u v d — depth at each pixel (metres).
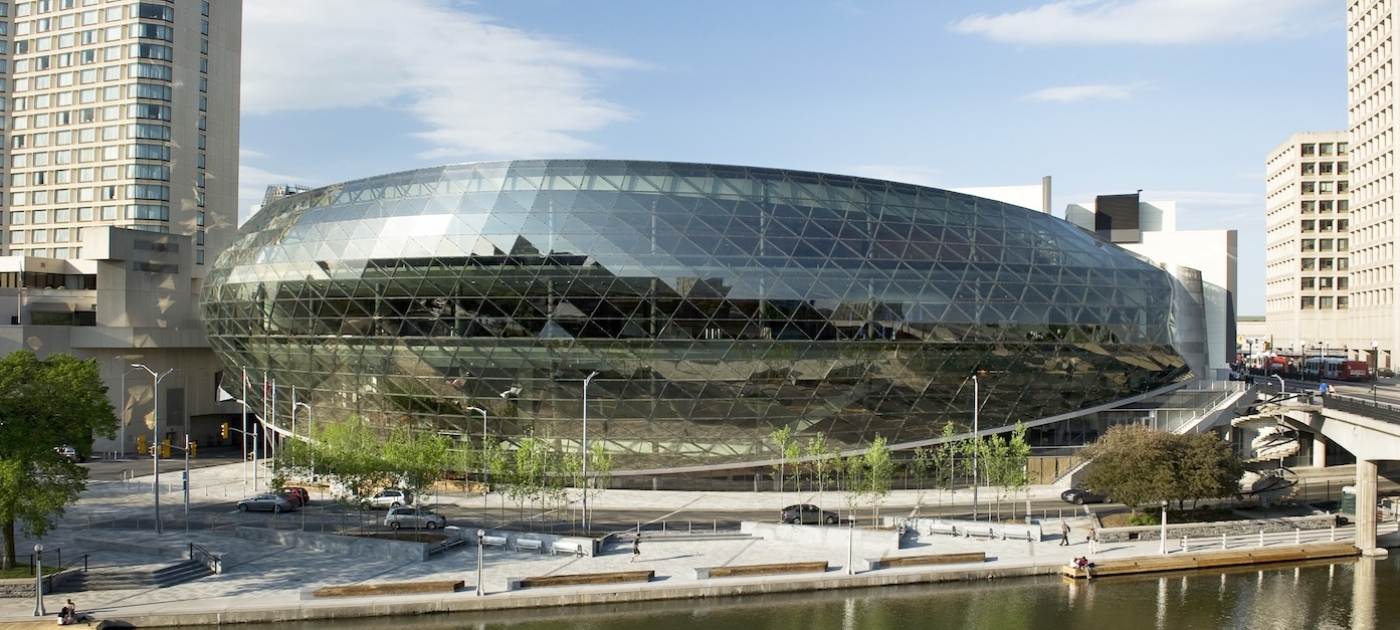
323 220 79.69
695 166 76.88
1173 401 86.44
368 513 68.50
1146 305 84.25
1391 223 149.62
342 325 77.06
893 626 44.31
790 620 44.91
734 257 72.31
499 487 65.31
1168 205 116.12
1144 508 66.75
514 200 74.25
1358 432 65.69
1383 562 56.81
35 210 134.62
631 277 71.25
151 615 43.09
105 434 52.09
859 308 73.50
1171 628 44.34
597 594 47.25
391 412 78.94
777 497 74.56
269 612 43.94
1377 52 155.25
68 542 57.19
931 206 81.19
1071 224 91.88
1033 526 59.03
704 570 49.88
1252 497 73.81
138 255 105.56
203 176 135.50
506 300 72.38
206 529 62.03
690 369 72.56
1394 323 147.88
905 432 78.94
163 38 131.00
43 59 134.75
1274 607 47.66
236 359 89.25
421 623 44.09
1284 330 198.62
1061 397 82.12
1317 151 187.00
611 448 76.31
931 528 61.34
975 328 76.38
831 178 79.38
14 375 47.69
